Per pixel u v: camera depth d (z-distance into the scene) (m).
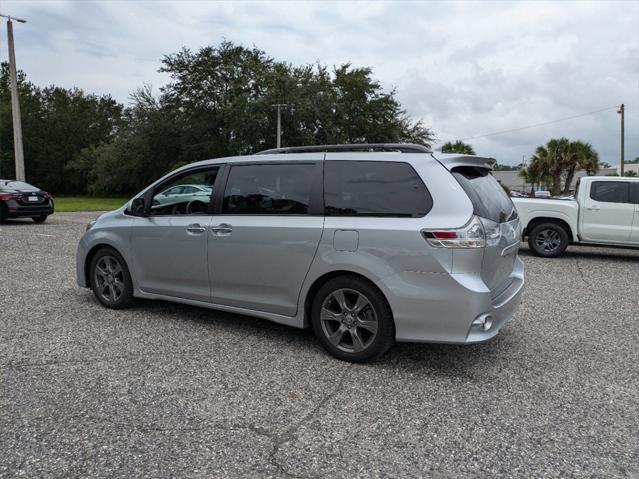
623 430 3.03
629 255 10.89
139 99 44.19
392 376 3.78
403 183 3.84
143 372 3.78
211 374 3.76
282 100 36.19
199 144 41.41
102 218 5.58
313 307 4.14
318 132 38.75
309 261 4.07
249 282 4.43
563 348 4.50
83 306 5.61
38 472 2.51
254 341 4.51
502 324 3.93
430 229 3.61
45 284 6.70
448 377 3.79
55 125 58.66
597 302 6.31
